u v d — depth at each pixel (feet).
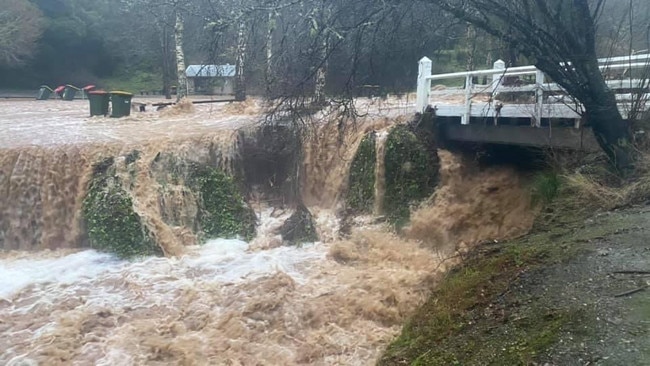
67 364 22.61
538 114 34.68
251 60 33.71
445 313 17.94
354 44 27.53
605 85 28.40
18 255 35.58
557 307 15.31
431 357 15.12
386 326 25.63
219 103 80.48
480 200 38.73
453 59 79.71
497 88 38.42
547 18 26.78
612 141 28.35
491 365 13.42
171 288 29.73
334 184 43.91
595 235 20.58
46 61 143.13
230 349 23.61
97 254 34.99
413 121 43.65
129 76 155.84
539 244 21.20
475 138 40.68
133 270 32.37
